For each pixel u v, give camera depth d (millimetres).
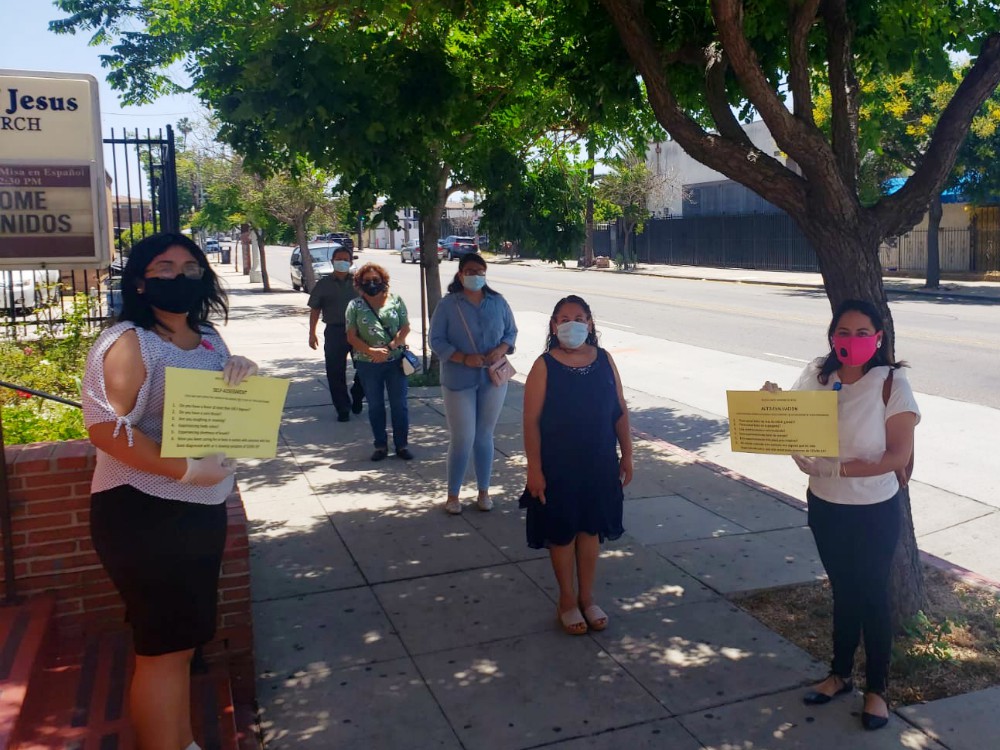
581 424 4770
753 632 4949
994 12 6105
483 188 10398
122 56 12977
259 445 3062
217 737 3613
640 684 4414
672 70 6754
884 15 6004
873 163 25828
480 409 6855
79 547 4043
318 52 6008
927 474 8164
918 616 4746
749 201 44156
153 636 3023
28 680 3305
